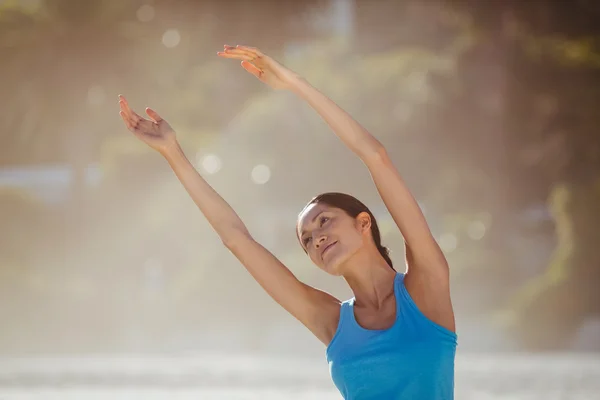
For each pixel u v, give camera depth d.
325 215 5.78
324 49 62.00
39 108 70.31
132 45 71.00
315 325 6.01
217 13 73.38
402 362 5.34
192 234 48.91
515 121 54.88
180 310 44.66
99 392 24.06
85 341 45.31
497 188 54.22
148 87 71.56
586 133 54.22
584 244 40.19
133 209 54.88
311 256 5.84
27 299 45.38
